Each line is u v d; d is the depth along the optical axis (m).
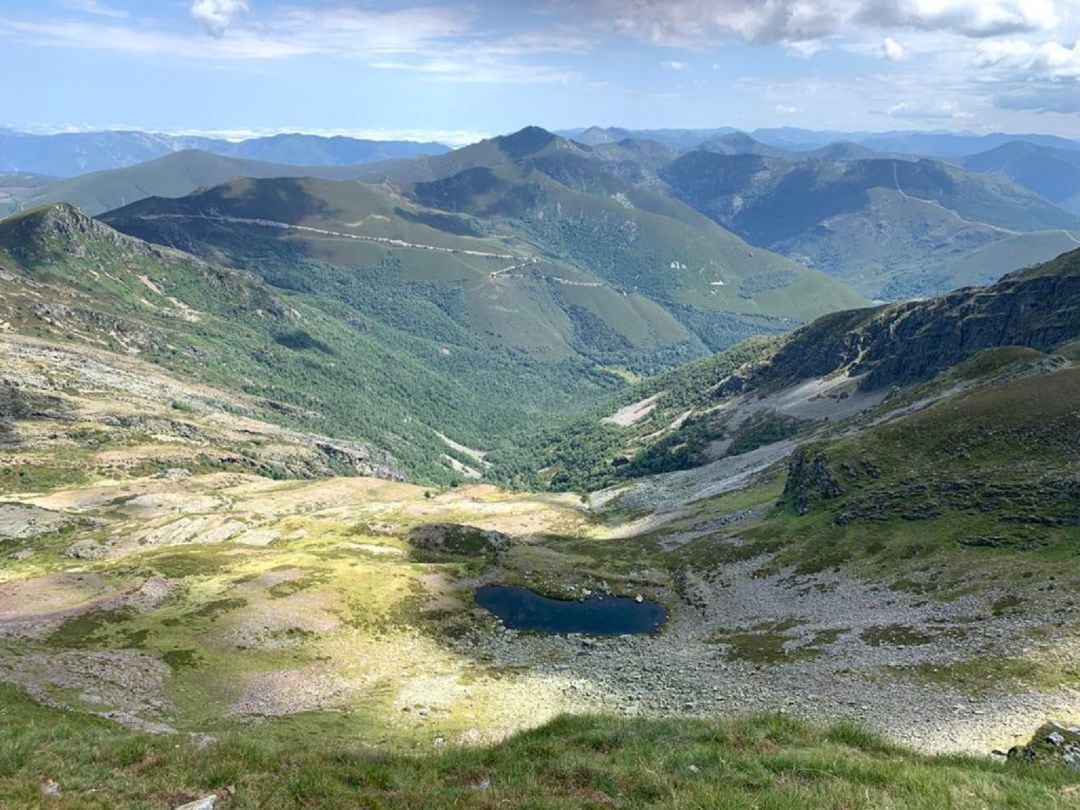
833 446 169.50
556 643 121.12
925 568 113.44
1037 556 104.50
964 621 91.88
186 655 94.56
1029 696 68.94
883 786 28.92
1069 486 117.00
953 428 155.00
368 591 132.75
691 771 31.06
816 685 83.69
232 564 144.50
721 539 169.88
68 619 104.12
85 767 33.00
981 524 119.50
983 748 59.50
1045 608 88.25
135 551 183.62
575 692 94.56
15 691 70.50
